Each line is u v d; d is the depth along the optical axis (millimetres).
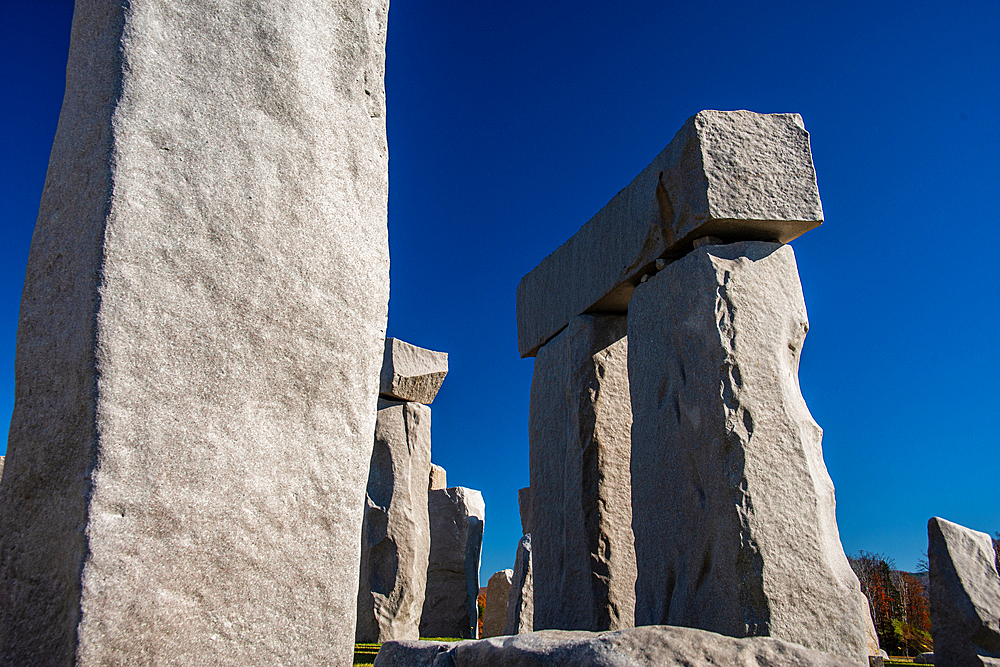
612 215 4559
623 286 4430
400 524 6953
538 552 4926
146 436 1528
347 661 1740
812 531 3225
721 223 3625
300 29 1939
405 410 7379
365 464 1879
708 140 3670
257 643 1605
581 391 4766
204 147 1725
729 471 3262
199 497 1571
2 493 1548
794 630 3049
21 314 1654
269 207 1796
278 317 1766
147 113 1664
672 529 3545
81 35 1768
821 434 3480
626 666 1781
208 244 1688
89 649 1386
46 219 1692
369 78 2098
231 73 1801
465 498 9789
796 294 3635
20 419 1576
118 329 1534
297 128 1883
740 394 3354
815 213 3678
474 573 9664
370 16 2137
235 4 1846
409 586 6828
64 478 1485
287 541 1688
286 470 1715
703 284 3561
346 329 1893
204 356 1635
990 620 3408
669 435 3645
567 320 5066
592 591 4418
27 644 1428
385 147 2115
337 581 1754
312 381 1801
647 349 3889
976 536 3705
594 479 4633
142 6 1713
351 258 1941
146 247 1604
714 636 1914
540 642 2004
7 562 1496
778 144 3746
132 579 1456
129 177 1610
